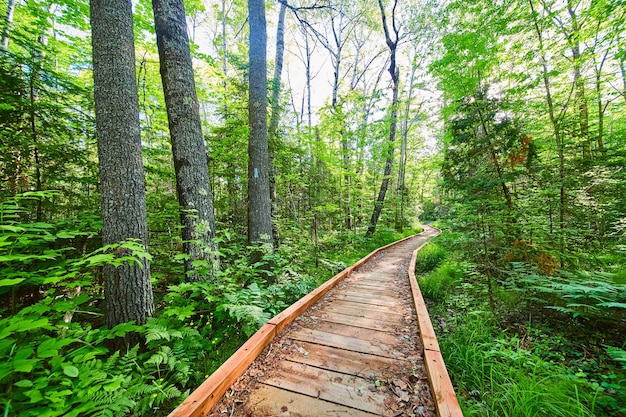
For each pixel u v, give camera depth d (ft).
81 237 11.28
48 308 6.11
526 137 14.25
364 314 10.84
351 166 39.11
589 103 19.85
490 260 13.99
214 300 9.11
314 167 32.40
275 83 23.17
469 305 13.15
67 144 12.82
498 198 15.17
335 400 5.74
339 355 7.63
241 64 26.45
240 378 6.38
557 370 7.36
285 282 12.75
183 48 11.50
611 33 15.19
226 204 23.00
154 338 6.58
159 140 20.89
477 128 16.19
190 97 11.56
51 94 12.17
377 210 38.93
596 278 10.28
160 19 11.23
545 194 15.10
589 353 8.55
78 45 18.53
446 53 20.16
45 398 4.29
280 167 26.76
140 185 8.76
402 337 8.80
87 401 4.70
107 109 8.27
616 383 7.04
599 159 15.61
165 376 6.84
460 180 15.29
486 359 8.02
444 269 18.88
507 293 12.76
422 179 77.05
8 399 4.19
